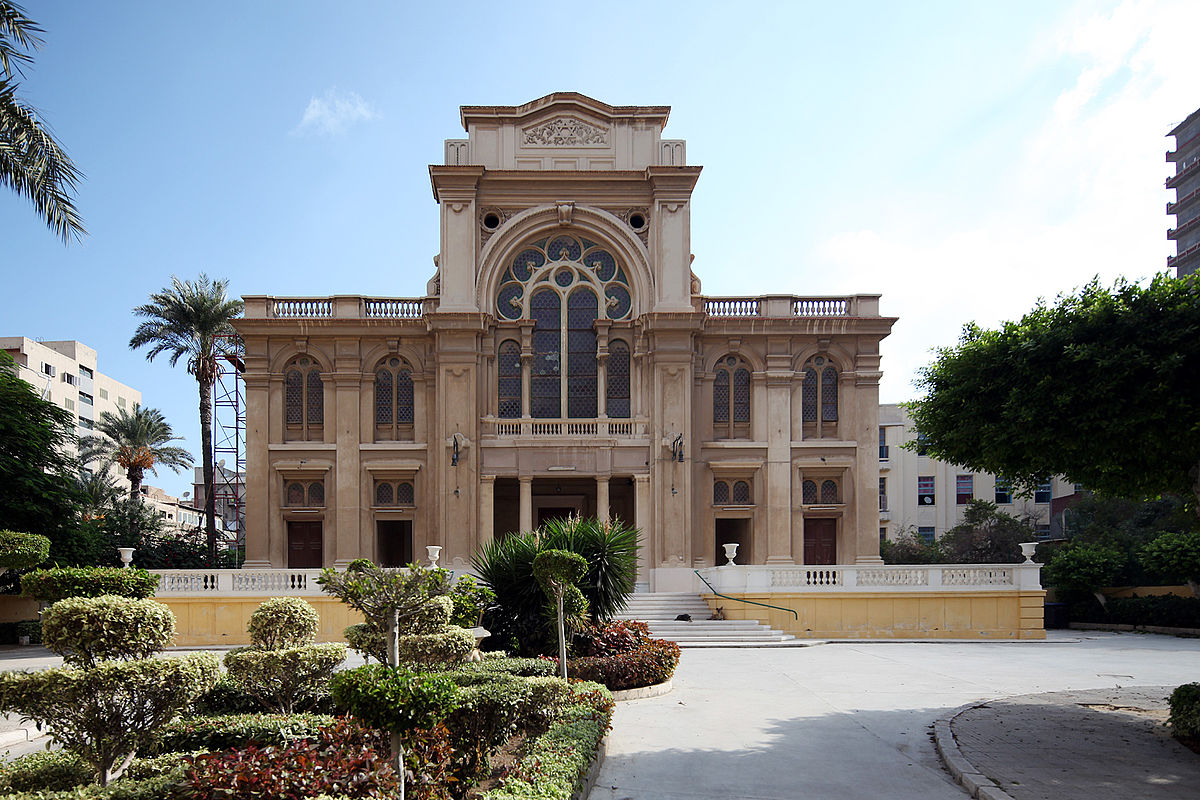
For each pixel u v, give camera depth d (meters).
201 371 41.69
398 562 38.44
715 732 13.64
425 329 35.72
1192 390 11.55
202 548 39.56
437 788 8.59
